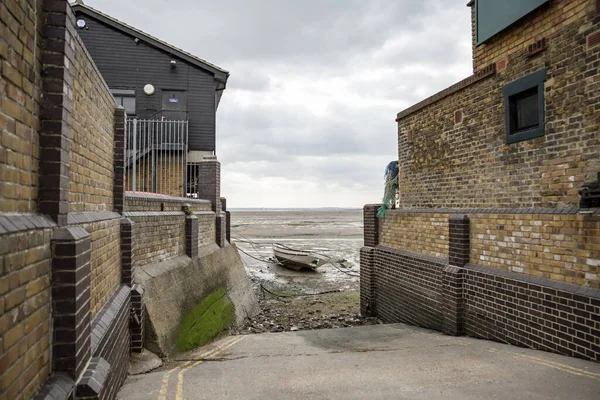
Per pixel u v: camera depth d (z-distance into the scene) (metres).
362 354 5.77
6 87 2.17
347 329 8.25
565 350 4.93
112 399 3.70
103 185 4.66
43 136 2.78
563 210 5.20
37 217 2.62
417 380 4.37
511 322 5.84
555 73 5.47
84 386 2.85
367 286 10.55
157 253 7.54
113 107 5.30
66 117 2.93
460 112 7.60
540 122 5.67
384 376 4.57
